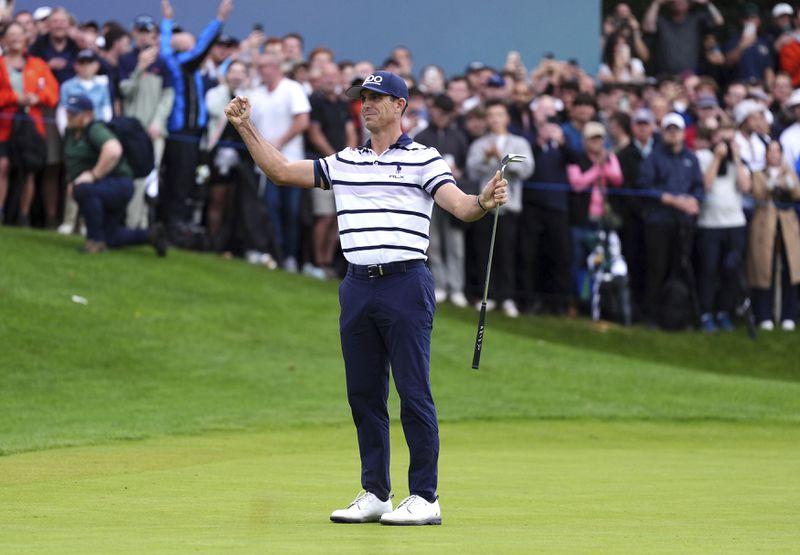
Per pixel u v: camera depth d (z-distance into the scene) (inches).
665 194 2336.4
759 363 2314.2
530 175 2326.5
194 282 2245.3
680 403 1859.0
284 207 2420.0
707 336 2407.7
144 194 2347.4
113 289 2128.4
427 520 800.3
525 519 828.0
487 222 2358.5
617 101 2427.4
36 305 1984.5
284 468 1170.0
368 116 833.5
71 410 1576.0
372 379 844.0
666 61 2662.4
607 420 1720.0
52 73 2269.9
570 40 2632.9
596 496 977.5
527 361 2086.6
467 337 2186.3
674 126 2325.3
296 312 2207.2
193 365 1882.4
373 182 830.5
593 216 2353.6
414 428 824.3
